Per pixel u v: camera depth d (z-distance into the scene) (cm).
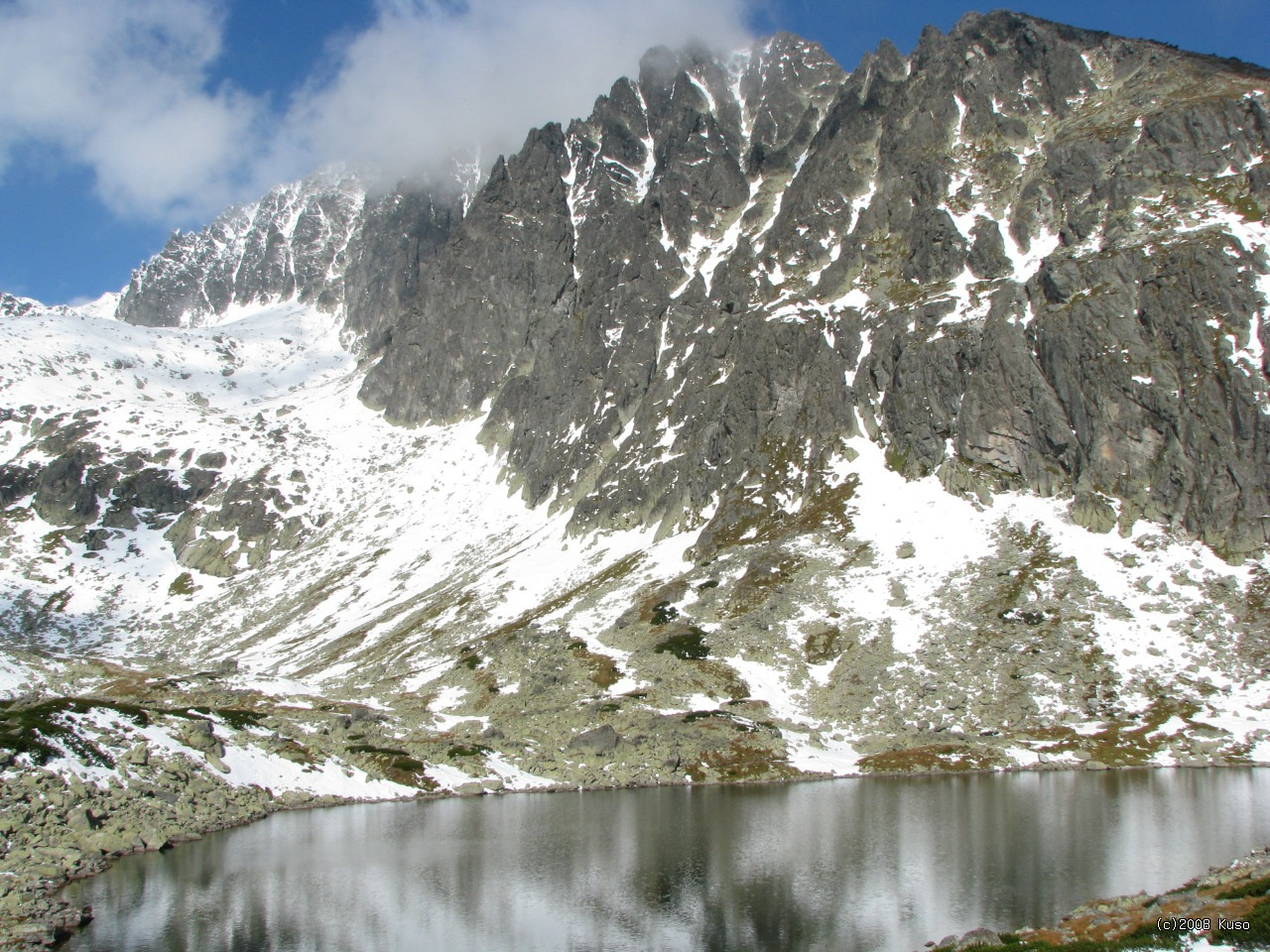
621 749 9700
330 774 8662
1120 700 10144
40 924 4794
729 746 9750
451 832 6944
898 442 15512
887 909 4897
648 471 18225
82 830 6350
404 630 16275
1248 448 12388
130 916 5047
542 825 7150
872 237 19850
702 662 11681
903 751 9712
